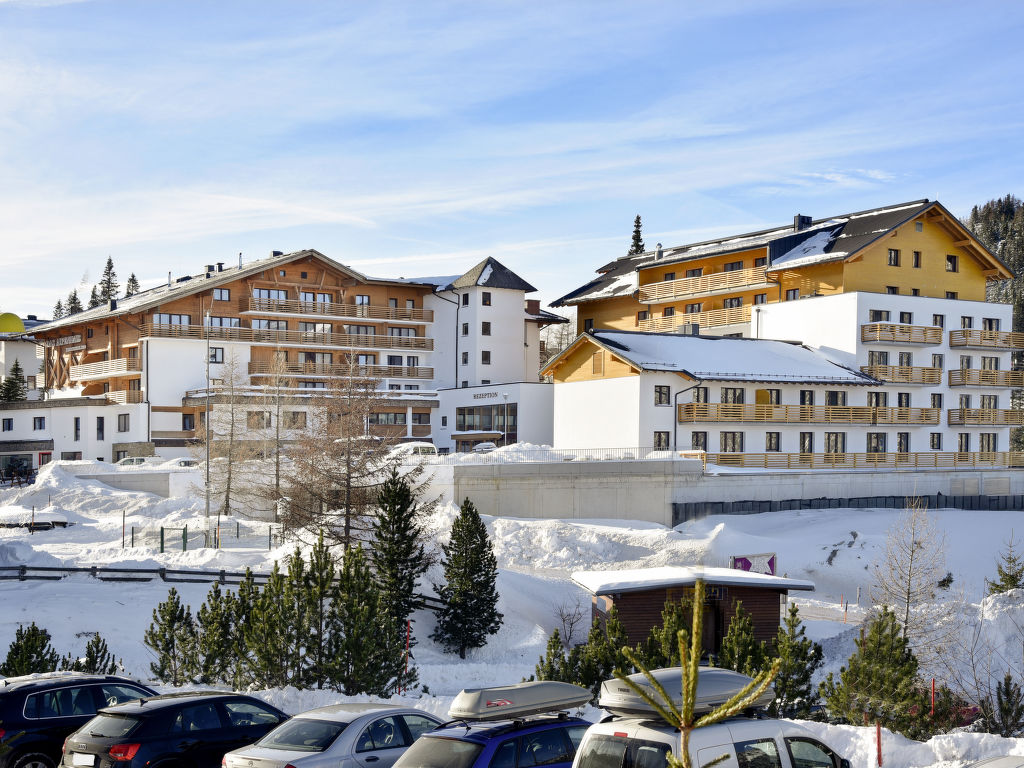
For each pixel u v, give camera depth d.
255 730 15.38
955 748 16.28
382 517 36.31
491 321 100.75
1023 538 59.28
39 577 38.50
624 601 32.56
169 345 87.75
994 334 81.25
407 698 22.66
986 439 81.50
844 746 16.75
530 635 38.31
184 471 69.75
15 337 120.56
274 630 23.34
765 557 45.47
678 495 60.41
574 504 61.09
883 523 60.16
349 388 50.88
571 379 73.62
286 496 52.19
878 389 76.00
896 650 21.52
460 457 63.97
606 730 10.56
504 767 11.51
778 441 71.38
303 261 96.88
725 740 10.37
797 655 22.84
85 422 87.75
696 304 92.19
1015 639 32.41
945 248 83.88
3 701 15.62
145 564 41.12
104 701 16.52
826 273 80.25
